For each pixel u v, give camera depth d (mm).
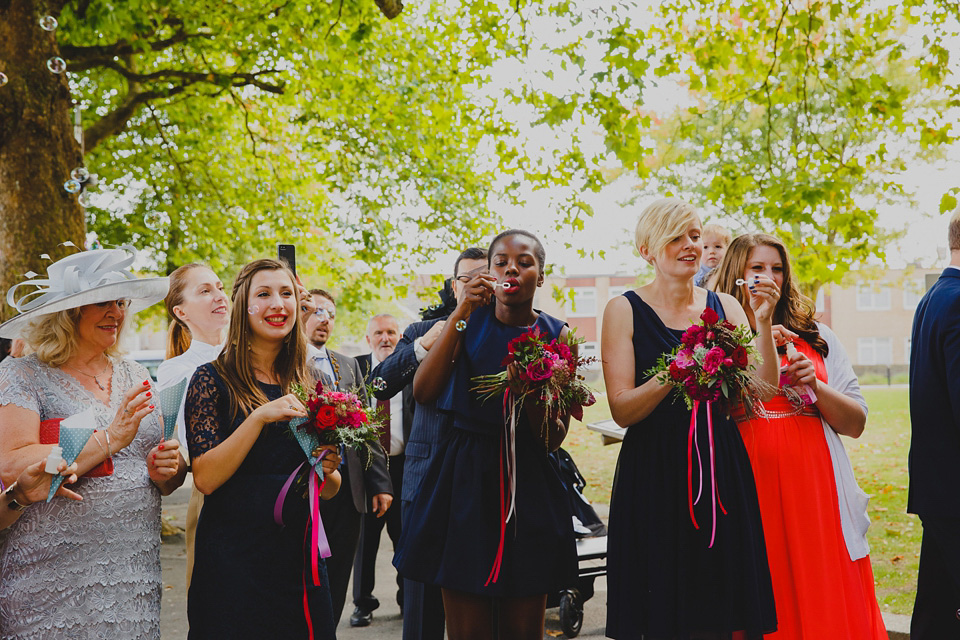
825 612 3152
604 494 10352
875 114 8242
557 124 8359
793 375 3229
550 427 3062
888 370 34250
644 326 3100
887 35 9922
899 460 11922
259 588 2736
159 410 2842
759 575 2896
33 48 6766
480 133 10320
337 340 22469
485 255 4195
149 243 12203
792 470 3254
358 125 11430
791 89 8906
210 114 12398
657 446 2982
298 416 2754
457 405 3152
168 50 11789
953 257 3494
